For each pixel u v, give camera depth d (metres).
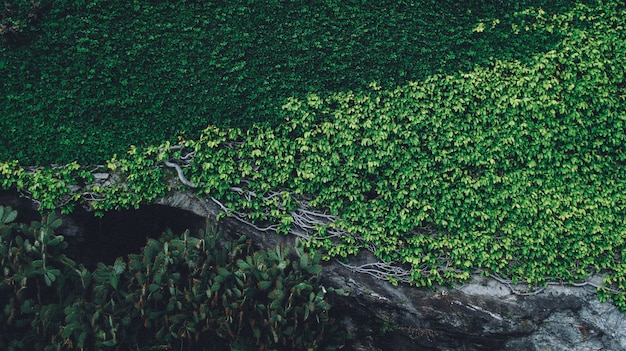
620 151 7.49
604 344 7.66
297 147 7.66
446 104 7.46
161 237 7.53
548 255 7.66
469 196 7.62
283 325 7.18
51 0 7.43
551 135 7.45
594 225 7.57
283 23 7.53
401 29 7.49
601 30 7.38
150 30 7.52
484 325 7.69
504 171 7.59
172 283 7.11
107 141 7.65
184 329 7.00
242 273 7.19
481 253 7.68
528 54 7.42
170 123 7.68
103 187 7.69
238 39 7.53
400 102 7.51
